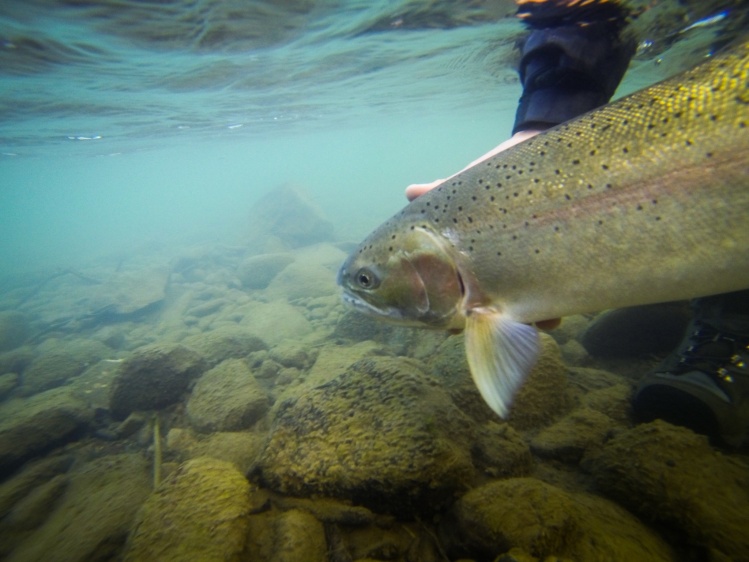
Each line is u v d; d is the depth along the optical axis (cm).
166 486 36
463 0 107
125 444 66
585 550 27
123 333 160
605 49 44
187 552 30
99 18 101
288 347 87
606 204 25
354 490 34
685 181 23
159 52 134
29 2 90
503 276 29
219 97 228
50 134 288
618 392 50
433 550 31
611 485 35
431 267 32
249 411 61
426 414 37
